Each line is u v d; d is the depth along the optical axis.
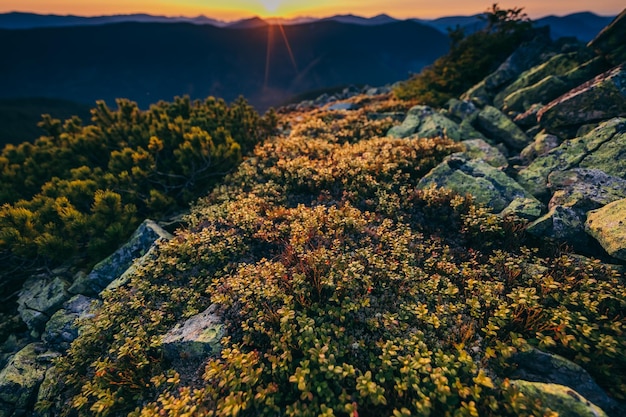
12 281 2.22
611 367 1.11
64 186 2.26
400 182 2.08
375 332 1.26
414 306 1.30
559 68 2.99
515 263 1.46
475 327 1.25
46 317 1.84
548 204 1.76
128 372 1.30
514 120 2.76
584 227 1.51
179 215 2.41
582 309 1.25
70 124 3.26
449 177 1.98
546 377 1.10
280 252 1.72
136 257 1.96
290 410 1.06
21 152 2.90
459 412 1.00
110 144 2.94
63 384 1.45
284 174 2.31
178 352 1.33
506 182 1.88
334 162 2.31
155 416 1.13
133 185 2.40
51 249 1.94
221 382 1.14
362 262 1.51
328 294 1.40
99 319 1.53
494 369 1.14
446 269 1.46
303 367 1.12
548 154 2.02
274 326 1.31
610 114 2.13
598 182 1.71
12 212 1.91
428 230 1.74
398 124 3.28
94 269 1.97
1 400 1.45
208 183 2.68
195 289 1.60
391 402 1.08
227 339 1.27
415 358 1.13
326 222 1.76
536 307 1.25
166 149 2.84
